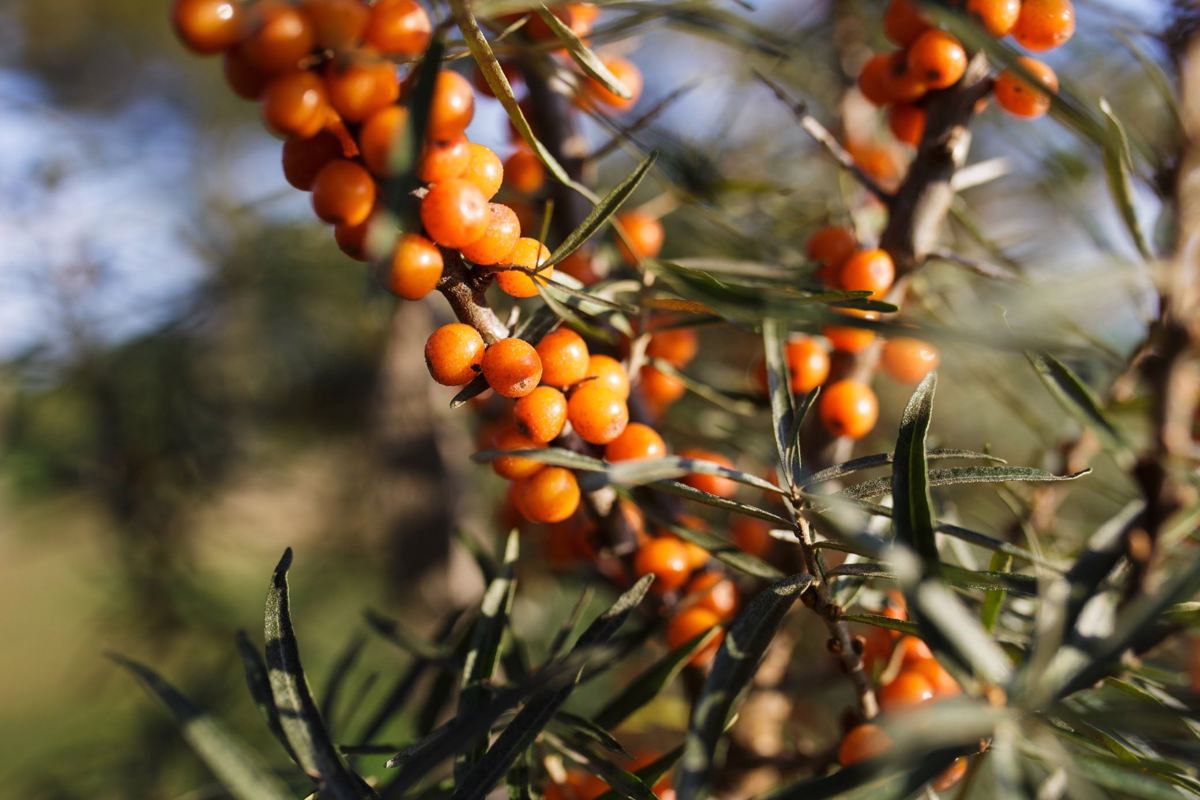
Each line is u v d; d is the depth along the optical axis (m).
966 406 0.41
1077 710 0.19
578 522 0.26
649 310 0.23
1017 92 0.22
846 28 0.31
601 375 0.21
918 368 0.25
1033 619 0.22
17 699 0.69
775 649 0.25
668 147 0.28
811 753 0.24
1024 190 0.34
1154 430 0.20
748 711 0.24
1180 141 0.21
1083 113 0.20
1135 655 0.19
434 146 0.19
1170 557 0.23
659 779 0.21
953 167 0.23
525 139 0.20
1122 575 0.20
